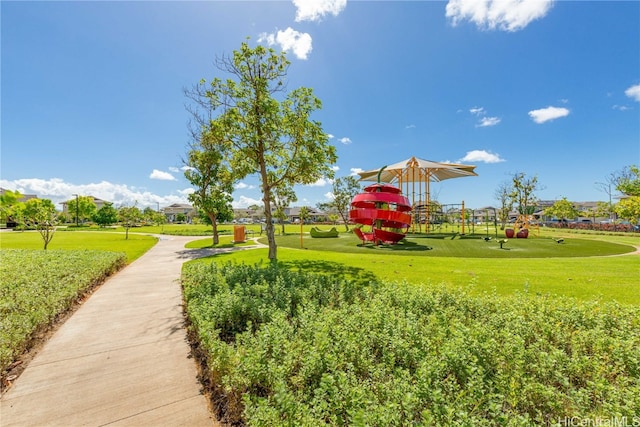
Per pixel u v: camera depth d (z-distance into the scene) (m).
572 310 4.70
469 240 23.67
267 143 13.61
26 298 5.77
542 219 70.00
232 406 3.12
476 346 3.42
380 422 2.24
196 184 23.27
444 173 35.94
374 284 6.70
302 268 10.43
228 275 7.76
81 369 4.07
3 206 49.72
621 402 2.60
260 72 13.88
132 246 22.53
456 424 2.18
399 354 3.56
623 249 17.25
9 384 3.70
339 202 44.28
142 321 5.89
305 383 3.15
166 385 3.71
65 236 33.72
